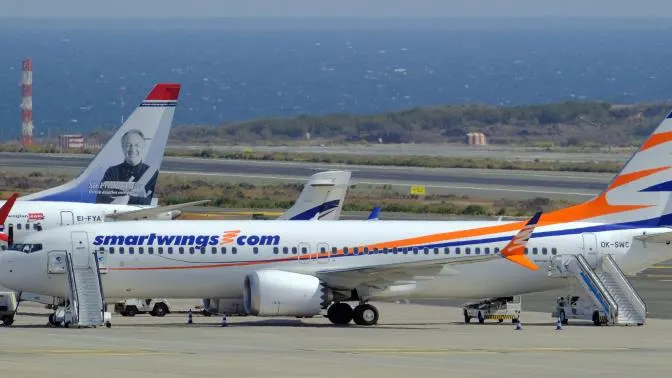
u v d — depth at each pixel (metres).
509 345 165.88
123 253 190.50
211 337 169.62
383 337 174.38
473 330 188.50
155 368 132.75
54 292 189.62
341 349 156.25
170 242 192.38
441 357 149.12
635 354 157.50
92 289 186.75
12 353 145.38
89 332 175.38
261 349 154.50
